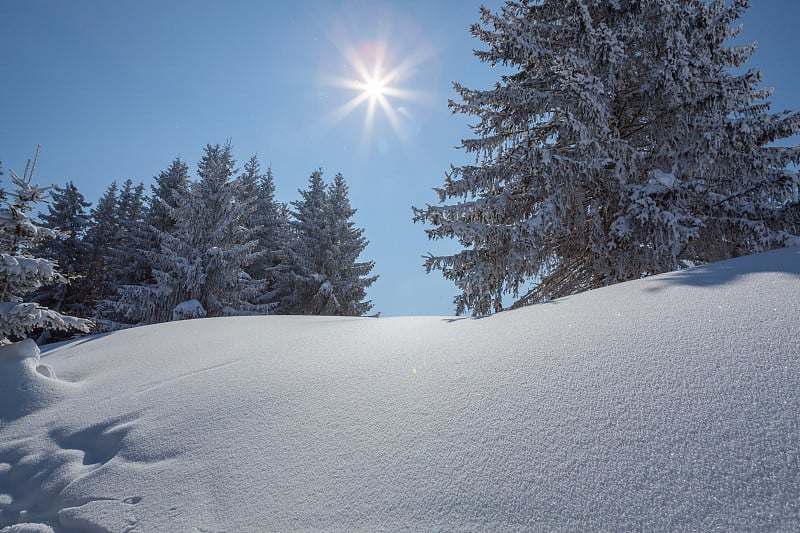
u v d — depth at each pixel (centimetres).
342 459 172
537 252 775
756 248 673
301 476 166
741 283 289
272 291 2419
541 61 858
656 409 160
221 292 1870
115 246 2442
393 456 167
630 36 821
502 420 176
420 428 184
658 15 817
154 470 193
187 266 1688
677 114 754
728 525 106
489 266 760
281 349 374
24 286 559
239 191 2059
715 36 817
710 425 144
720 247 748
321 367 295
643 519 113
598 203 808
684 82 724
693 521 109
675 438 141
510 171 802
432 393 218
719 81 719
